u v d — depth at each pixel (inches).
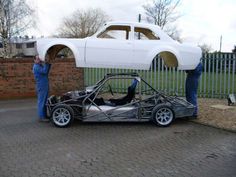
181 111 315.9
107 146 243.8
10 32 773.9
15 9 764.6
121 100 330.3
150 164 204.1
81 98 313.3
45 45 314.5
